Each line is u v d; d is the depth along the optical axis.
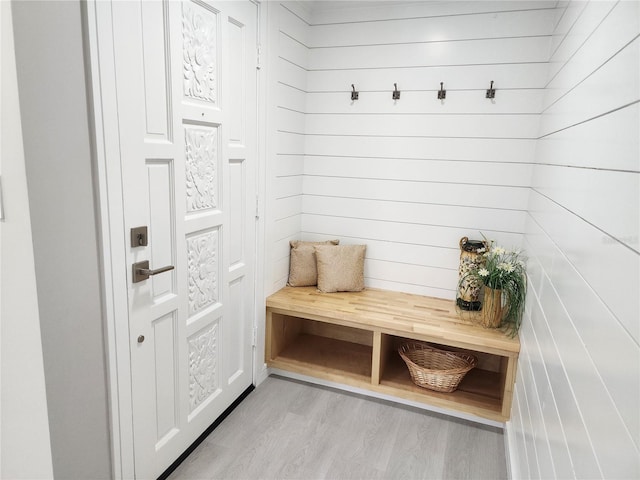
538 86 2.40
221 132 1.97
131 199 1.50
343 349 2.95
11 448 1.38
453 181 2.65
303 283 2.88
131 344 1.58
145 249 1.59
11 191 1.18
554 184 1.66
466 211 2.65
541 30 2.35
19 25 1.10
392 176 2.78
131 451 1.64
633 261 0.73
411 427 2.32
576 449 0.98
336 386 2.67
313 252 2.84
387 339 2.67
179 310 1.83
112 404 1.52
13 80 1.12
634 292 0.71
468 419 2.40
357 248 2.82
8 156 1.17
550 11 2.31
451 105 2.58
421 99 2.64
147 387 1.69
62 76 1.22
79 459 1.44
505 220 2.58
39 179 1.19
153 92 1.55
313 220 3.01
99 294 1.42
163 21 1.57
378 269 2.90
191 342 1.96
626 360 0.72
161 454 1.82
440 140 2.64
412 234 2.79
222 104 1.96
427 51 2.58
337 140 2.86
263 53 2.26
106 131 1.36
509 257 2.54
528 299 2.09
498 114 2.50
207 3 1.77
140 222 1.55
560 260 1.37
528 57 2.39
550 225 1.63
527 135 2.46
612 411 0.76
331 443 2.16
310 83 2.86
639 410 0.64
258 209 2.40
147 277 1.58
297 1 2.58
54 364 1.30
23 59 1.12
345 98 2.80
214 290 2.08
